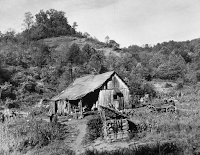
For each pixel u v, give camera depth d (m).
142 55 112.00
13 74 53.44
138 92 46.16
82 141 19.72
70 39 117.12
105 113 20.14
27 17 114.75
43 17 135.25
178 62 91.69
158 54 110.19
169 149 14.64
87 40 121.12
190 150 14.31
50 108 37.19
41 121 26.02
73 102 33.12
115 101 34.25
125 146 17.56
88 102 32.91
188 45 145.75
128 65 80.19
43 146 18.84
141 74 76.44
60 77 59.53
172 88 64.62
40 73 61.62
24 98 45.06
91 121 22.34
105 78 34.31
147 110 31.47
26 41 96.12
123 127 19.83
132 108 35.72
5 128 21.45
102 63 69.44
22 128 22.50
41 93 50.31
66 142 19.89
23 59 68.44
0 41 89.50
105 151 15.98
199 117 25.44
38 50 77.62
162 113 28.97
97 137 20.58
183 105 36.59
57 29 127.38
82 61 73.19
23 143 19.02
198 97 45.50
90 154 15.77
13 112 32.00
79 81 41.31
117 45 116.25
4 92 43.22
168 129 20.67
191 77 76.94
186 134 18.77
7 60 62.00
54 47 98.81
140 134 20.02
